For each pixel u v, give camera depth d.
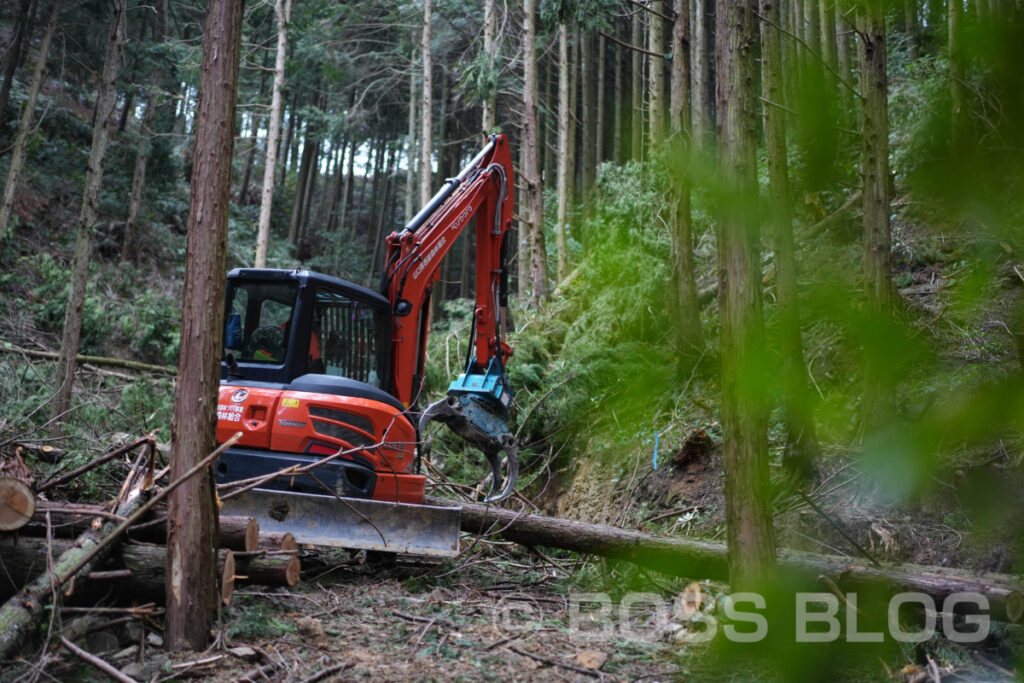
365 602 5.54
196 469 4.36
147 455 5.42
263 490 6.05
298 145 40.78
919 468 1.12
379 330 7.12
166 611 4.47
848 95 1.17
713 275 11.89
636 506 8.48
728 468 4.14
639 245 10.23
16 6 15.42
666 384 1.80
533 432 10.55
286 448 6.29
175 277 20.36
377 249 32.97
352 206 37.34
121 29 10.95
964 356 3.17
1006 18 0.95
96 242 19.77
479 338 7.79
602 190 12.57
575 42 23.14
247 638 4.61
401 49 23.59
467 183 7.95
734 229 1.37
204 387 4.57
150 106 21.03
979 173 0.99
